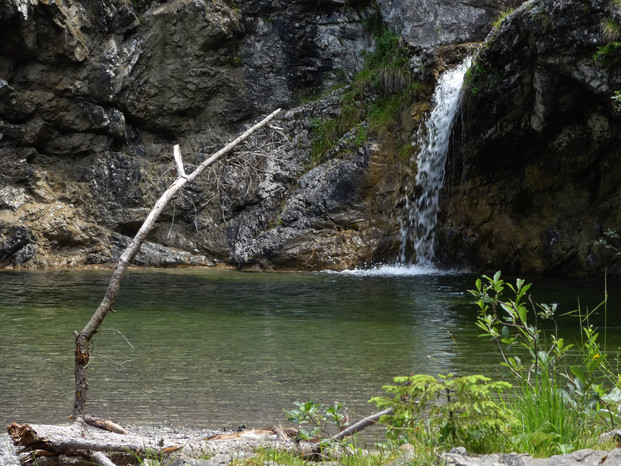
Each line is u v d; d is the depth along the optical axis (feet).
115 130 70.85
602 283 55.98
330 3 75.00
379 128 68.28
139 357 29.71
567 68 54.80
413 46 70.54
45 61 68.18
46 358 29.45
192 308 42.27
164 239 69.82
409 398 15.61
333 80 75.20
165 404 23.06
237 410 22.39
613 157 60.80
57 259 65.87
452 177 65.57
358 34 75.00
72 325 36.52
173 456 15.39
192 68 73.10
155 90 72.54
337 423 16.70
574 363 27.55
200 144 73.77
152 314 40.09
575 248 62.23
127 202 69.87
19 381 25.86
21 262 64.64
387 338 33.37
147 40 71.72
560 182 63.26
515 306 17.71
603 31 51.39
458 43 70.28
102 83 69.82
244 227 69.05
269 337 33.76
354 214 66.49
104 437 16.69
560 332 34.14
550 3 53.47
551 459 12.94
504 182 64.69
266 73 75.00
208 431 20.15
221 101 74.49
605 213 61.82
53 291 49.03
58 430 16.14
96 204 69.67
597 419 16.33
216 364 28.53
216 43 73.36
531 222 64.18
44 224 66.28
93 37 69.56
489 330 17.89
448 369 27.27
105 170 70.23
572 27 52.80
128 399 23.62
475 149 63.10
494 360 28.68
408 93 68.74
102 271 62.49
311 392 24.39
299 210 67.10
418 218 66.80
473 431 14.58
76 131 70.38
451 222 65.87
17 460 16.88
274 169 70.74
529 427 15.29
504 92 59.06
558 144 61.41
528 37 55.83
